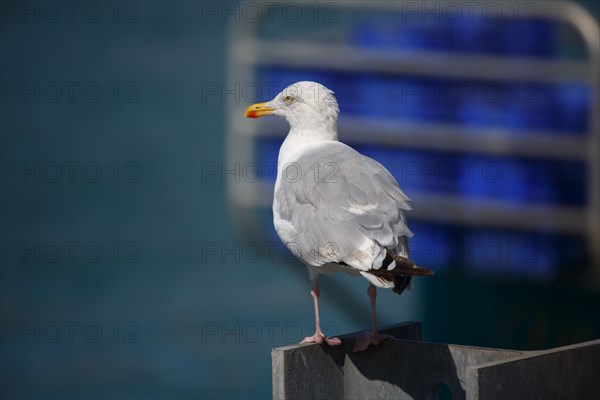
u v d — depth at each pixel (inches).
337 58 562.3
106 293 1063.6
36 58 1897.1
